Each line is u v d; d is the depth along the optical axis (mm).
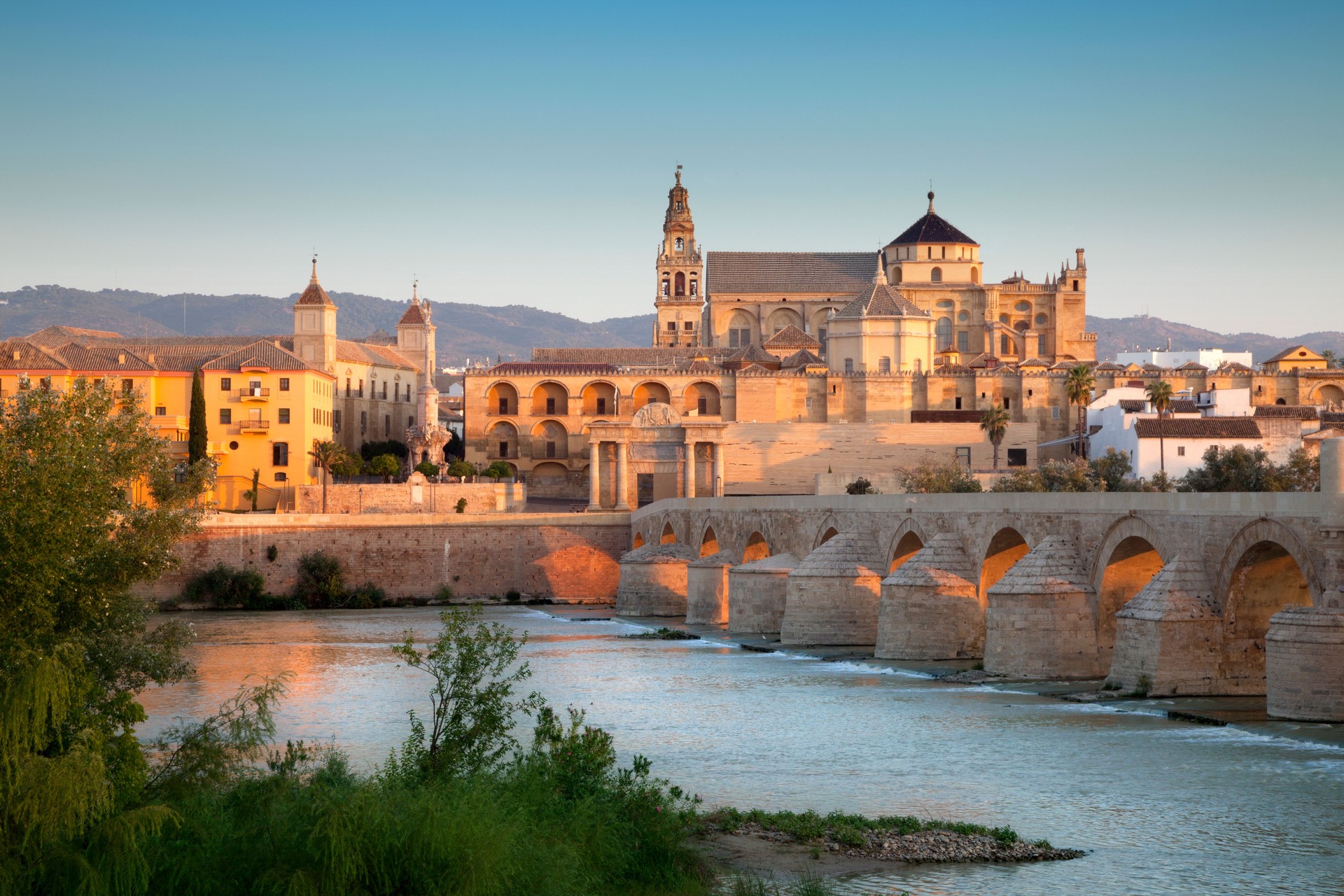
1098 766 52875
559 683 78500
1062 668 73188
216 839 37062
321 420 184250
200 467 52500
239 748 42406
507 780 41969
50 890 35125
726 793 50531
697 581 120312
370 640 105812
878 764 55031
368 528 144250
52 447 46406
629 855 39844
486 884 35781
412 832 36531
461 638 45000
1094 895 38156
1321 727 57188
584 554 150875
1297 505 59312
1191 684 65000
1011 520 80938
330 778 41156
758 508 118938
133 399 51656
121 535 49844
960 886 38969
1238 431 160625
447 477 178625
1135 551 73125
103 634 47125
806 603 96188
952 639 83875
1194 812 46219
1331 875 39625
